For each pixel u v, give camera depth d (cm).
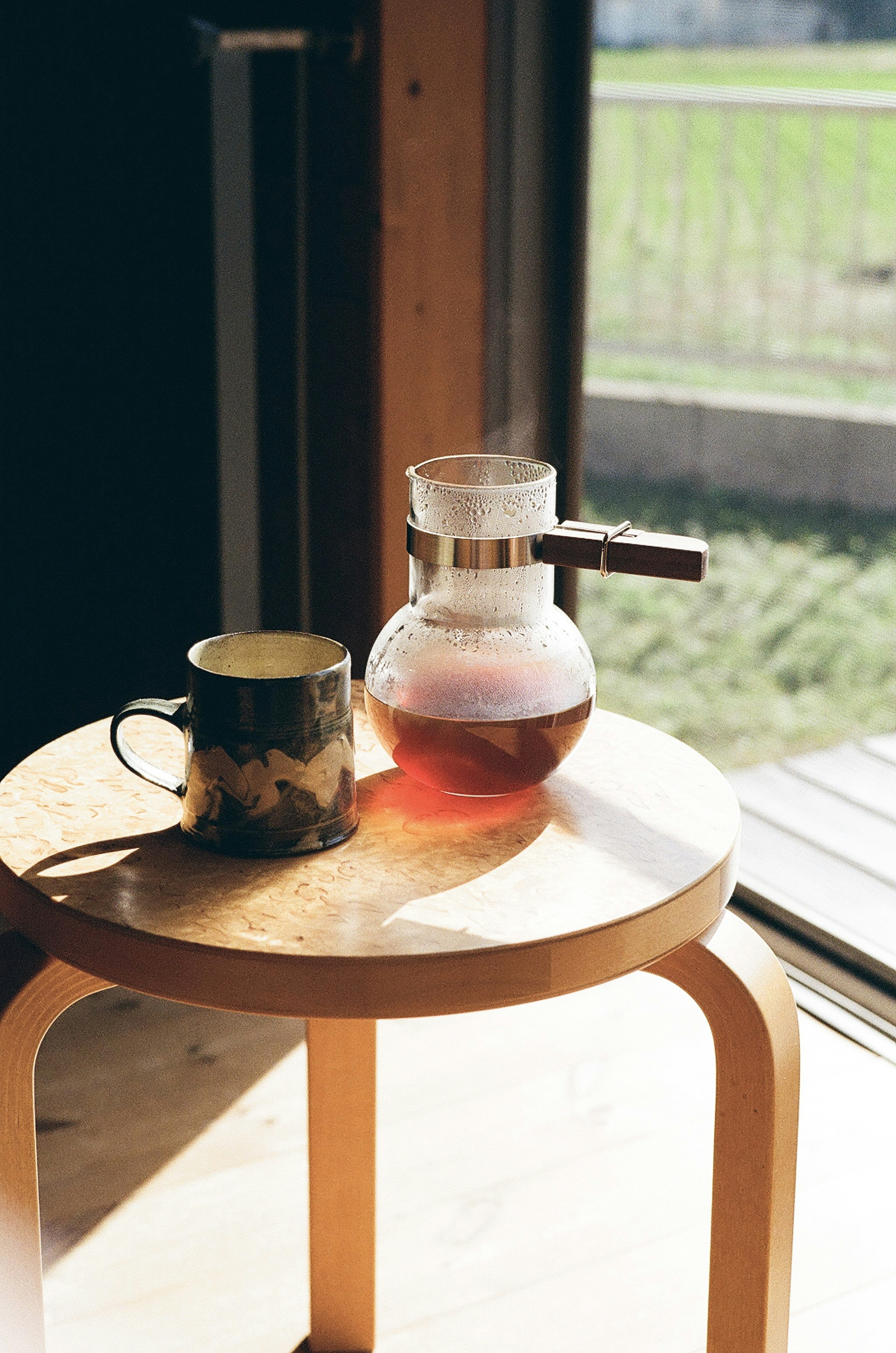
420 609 77
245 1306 107
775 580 313
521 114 163
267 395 173
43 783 80
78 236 153
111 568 167
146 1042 141
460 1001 63
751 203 473
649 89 438
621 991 151
